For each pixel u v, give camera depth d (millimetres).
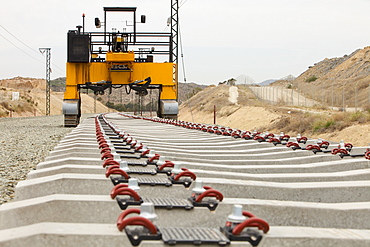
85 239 2951
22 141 18266
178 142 11398
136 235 2945
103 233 2984
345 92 64062
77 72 29188
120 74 29359
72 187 4617
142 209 3045
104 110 183500
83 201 3773
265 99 78812
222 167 6621
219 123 55250
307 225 4164
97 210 3760
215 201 3920
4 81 167750
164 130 16469
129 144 8734
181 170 4793
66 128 28781
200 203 3820
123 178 4730
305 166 6957
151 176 5137
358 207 4348
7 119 52656
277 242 3172
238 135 12000
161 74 30188
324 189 5191
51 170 5363
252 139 11617
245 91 92250
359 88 62219
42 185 4594
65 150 7676
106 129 14016
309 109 48125
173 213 3736
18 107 88875
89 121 23547
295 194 5125
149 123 22547
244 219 3129
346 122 25984
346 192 5242
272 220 4094
